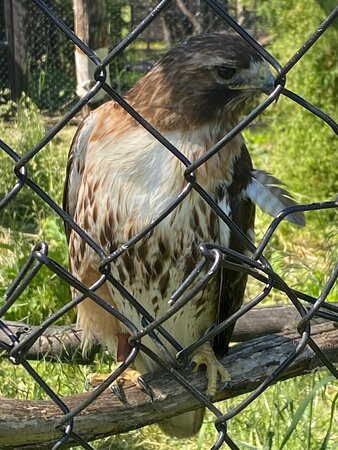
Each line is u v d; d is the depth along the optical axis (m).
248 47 3.29
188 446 5.09
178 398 2.54
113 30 13.75
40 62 13.67
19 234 7.68
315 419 4.78
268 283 2.21
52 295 6.24
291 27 9.76
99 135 3.33
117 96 2.04
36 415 2.29
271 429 4.39
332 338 2.68
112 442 5.11
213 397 2.68
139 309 2.23
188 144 3.26
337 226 8.20
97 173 3.29
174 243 3.29
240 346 2.76
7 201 2.02
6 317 6.09
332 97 9.48
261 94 3.38
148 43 14.02
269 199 3.58
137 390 2.53
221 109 3.31
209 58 3.24
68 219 2.12
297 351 2.30
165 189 3.20
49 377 5.03
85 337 3.84
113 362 4.92
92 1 7.85
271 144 11.23
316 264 6.84
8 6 13.77
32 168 8.65
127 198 3.23
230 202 3.47
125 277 3.37
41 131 9.27
